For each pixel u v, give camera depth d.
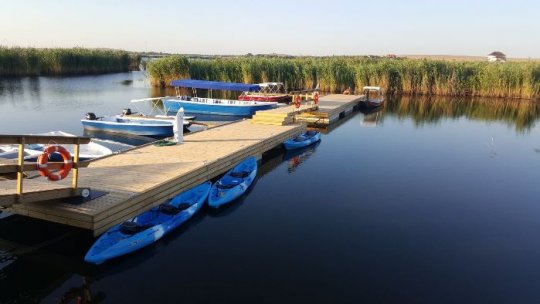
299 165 19.09
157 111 36.66
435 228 12.29
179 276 9.30
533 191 16.02
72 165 10.05
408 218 13.00
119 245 9.66
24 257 10.01
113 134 25.59
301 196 14.77
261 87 43.72
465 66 52.78
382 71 52.22
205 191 13.38
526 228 12.47
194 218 12.31
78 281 9.14
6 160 10.05
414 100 48.19
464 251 10.87
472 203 14.55
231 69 53.28
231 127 23.28
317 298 8.52
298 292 8.72
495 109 41.81
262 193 14.98
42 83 55.47
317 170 18.30
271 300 8.41
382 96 44.66
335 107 33.94
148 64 54.31
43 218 10.23
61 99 41.16
